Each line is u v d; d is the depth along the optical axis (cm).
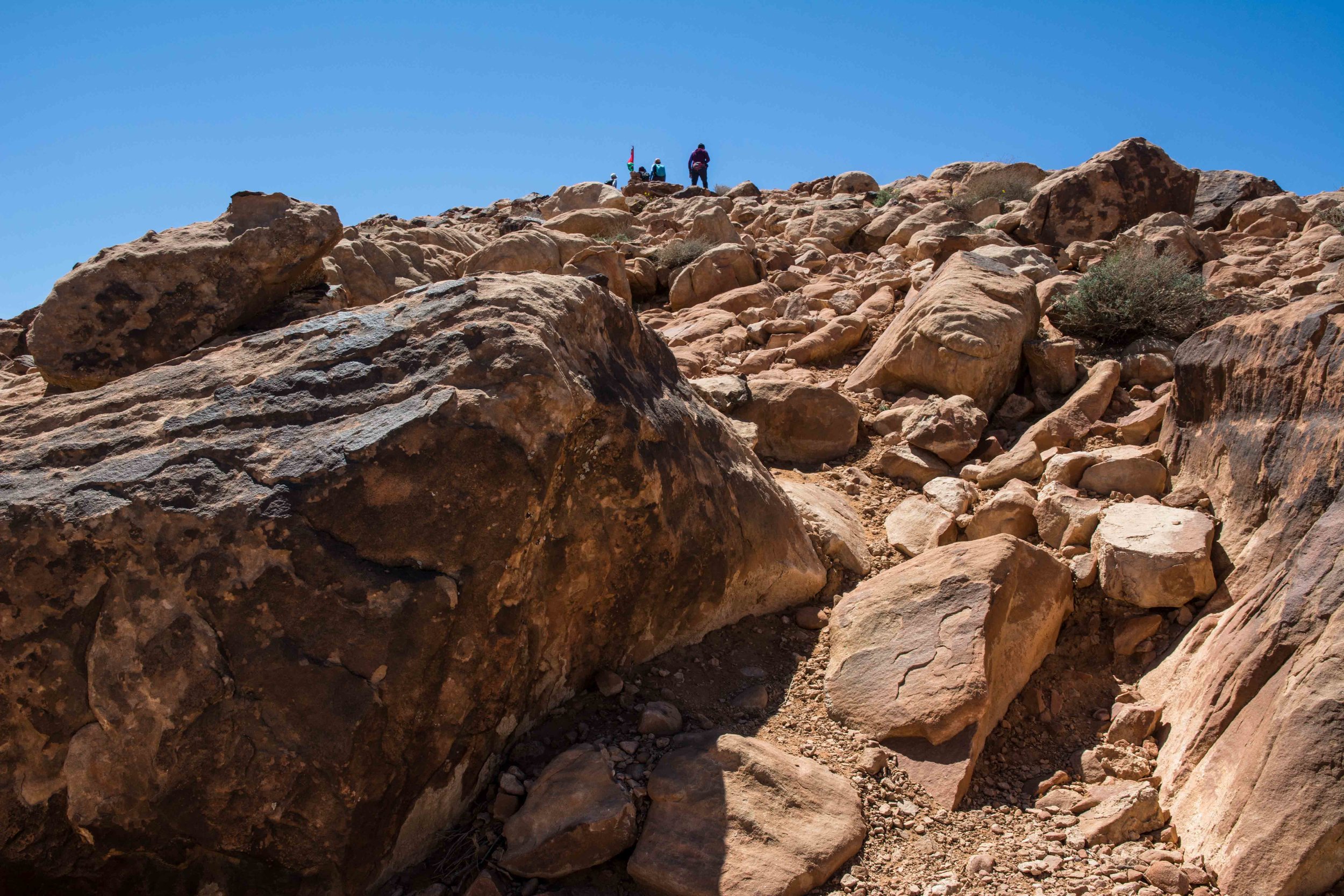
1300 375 378
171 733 243
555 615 313
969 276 670
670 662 363
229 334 455
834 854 273
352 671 247
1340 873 233
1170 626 372
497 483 266
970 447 536
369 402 275
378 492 256
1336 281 634
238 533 249
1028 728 338
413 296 319
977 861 273
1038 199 1132
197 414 280
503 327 284
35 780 248
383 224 1576
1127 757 313
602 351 337
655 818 281
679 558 347
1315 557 296
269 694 244
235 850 249
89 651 248
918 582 365
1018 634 351
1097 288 683
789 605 409
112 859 254
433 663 258
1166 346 630
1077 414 545
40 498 256
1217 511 405
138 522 251
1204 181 1316
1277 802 247
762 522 391
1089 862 272
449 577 260
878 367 648
